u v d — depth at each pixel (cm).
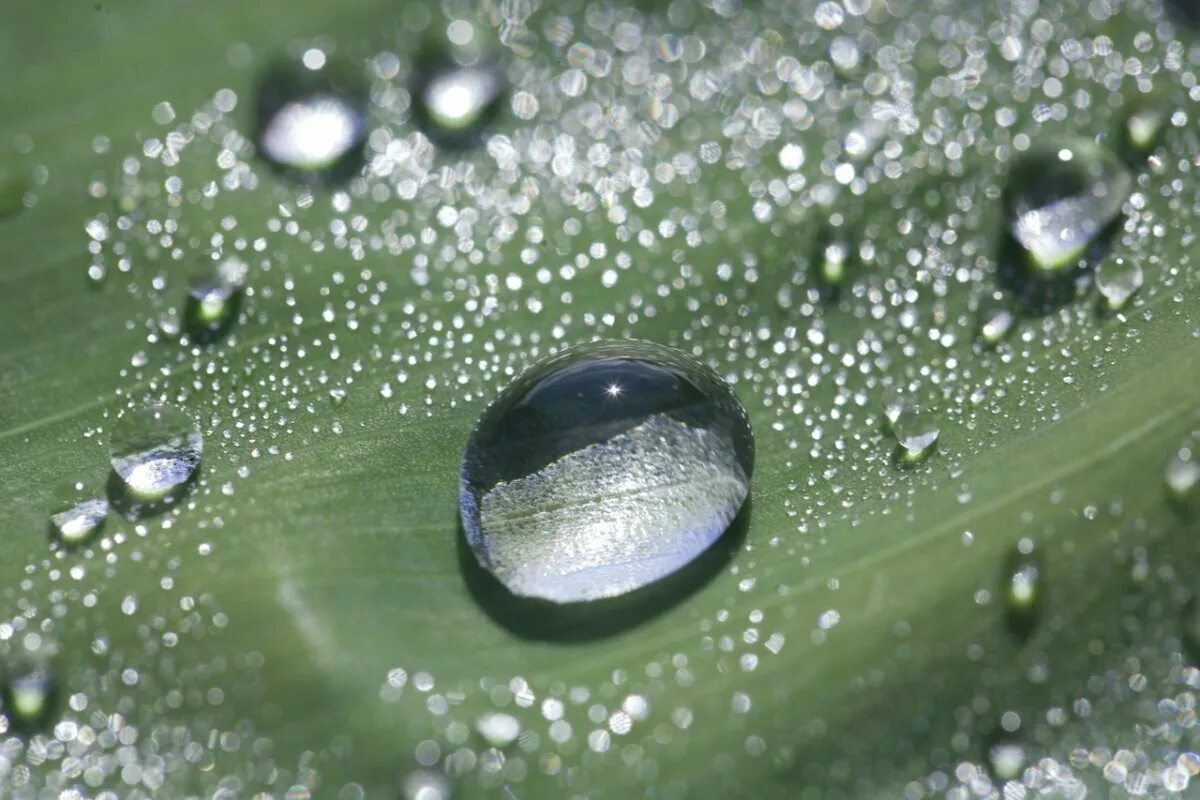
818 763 6
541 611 6
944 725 6
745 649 6
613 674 6
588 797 6
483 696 6
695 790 6
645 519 6
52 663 6
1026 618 6
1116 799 6
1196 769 6
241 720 6
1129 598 6
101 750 6
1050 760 6
